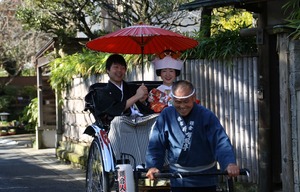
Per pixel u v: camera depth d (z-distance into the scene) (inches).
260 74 270.1
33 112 687.7
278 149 272.1
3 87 922.7
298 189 236.4
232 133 289.4
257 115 277.9
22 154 548.4
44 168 440.5
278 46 242.4
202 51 297.6
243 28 288.4
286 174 241.8
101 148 209.0
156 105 225.0
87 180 240.5
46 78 601.6
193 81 304.5
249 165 282.2
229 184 178.4
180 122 173.0
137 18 481.7
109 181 206.7
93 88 231.5
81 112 439.8
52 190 339.0
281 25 237.1
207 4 272.4
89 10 484.1
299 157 236.1
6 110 897.5
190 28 553.0
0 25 840.3
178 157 174.1
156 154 174.7
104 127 223.5
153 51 252.5
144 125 222.7
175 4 451.8
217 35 303.6
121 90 228.4
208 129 171.5
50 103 604.4
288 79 239.0
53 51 526.6
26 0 562.9
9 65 933.8
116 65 227.9
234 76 287.0
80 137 447.8
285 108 240.5
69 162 464.4
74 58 452.8
